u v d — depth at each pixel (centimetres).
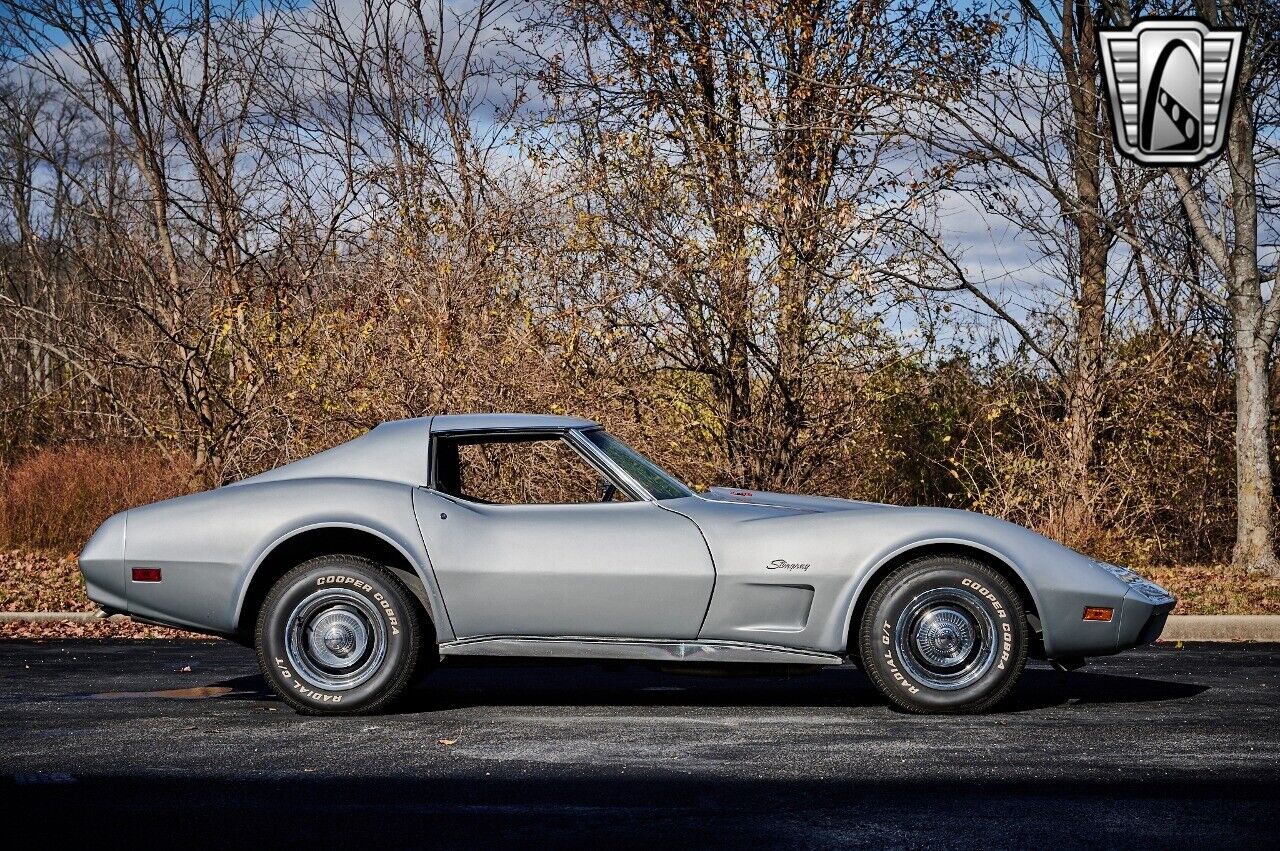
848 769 482
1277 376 1396
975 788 452
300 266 1373
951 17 1355
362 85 1527
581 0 1409
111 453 1519
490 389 1157
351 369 1187
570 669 772
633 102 1397
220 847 388
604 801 437
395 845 388
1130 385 1368
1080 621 593
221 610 607
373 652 602
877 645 595
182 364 1376
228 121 1573
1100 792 446
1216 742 530
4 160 2398
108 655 842
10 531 1422
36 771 485
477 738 546
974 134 1230
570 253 1216
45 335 1822
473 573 592
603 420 1160
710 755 509
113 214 1667
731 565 590
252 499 614
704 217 1209
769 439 1212
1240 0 1220
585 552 593
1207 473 1400
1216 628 921
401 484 616
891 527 595
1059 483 1314
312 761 501
